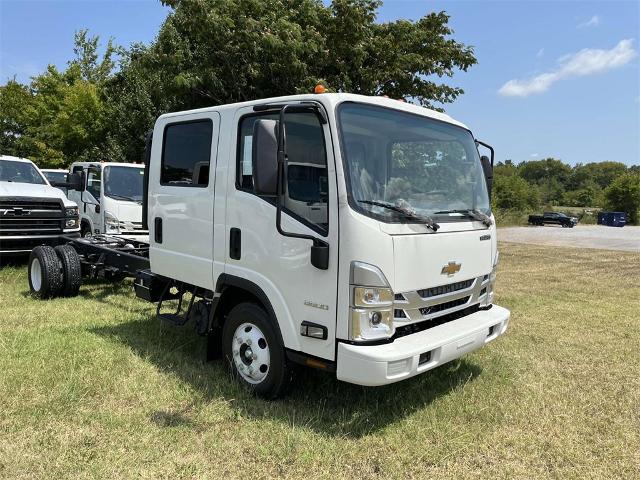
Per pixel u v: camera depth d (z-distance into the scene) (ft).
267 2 37.70
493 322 14.25
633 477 11.23
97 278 28.60
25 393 13.57
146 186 18.63
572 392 15.74
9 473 10.29
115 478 10.32
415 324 12.84
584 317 25.70
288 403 13.66
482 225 14.93
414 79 42.73
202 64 36.91
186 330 19.76
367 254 11.38
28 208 29.43
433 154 14.12
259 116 13.47
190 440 11.81
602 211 200.95
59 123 77.87
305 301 12.28
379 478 10.80
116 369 15.52
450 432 12.76
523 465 11.57
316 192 12.05
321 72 40.16
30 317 20.93
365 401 14.03
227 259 14.39
